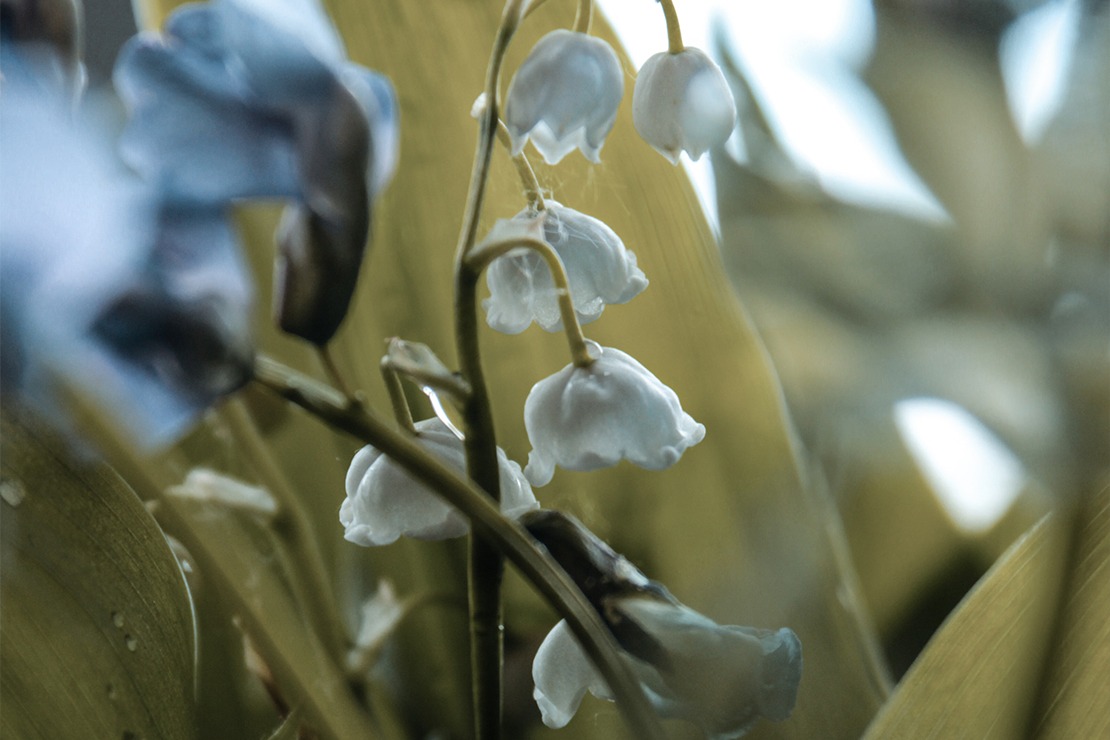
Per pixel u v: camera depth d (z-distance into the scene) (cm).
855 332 14
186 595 12
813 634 14
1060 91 12
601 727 14
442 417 12
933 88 13
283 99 9
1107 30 12
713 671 11
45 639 11
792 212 14
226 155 9
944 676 11
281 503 13
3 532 11
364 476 12
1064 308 12
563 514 11
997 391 12
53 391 9
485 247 10
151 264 9
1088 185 12
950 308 13
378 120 9
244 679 14
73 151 9
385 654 14
